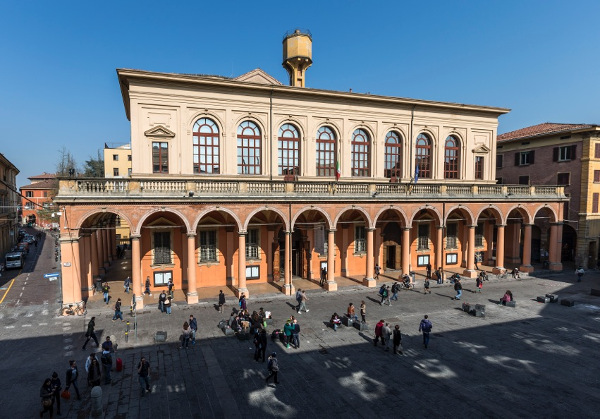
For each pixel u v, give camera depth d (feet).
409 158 116.47
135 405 44.27
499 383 49.78
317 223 98.78
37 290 99.25
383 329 59.98
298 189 91.76
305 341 63.82
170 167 92.99
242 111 99.04
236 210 86.58
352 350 60.18
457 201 106.73
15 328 69.00
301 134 105.40
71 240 75.61
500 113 126.21
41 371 52.70
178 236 95.30
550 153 136.98
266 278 103.60
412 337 65.92
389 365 54.90
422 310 81.20
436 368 54.03
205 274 97.50
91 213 76.23
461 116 122.11
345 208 95.76
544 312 80.59
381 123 112.88
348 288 98.12
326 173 109.50
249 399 45.57
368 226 98.58
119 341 63.00
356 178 110.52
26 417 41.91
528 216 117.19
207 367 53.93
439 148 119.96
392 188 100.73
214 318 74.59
